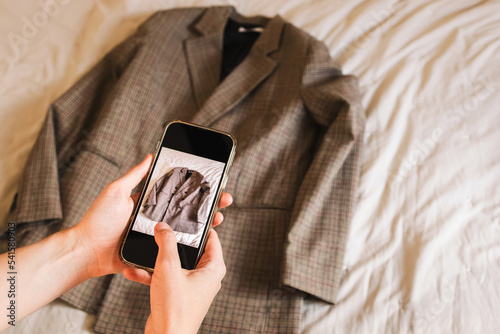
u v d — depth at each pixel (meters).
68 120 0.89
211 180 0.54
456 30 1.06
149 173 0.54
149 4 1.11
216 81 0.99
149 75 0.92
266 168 0.86
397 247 0.79
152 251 0.51
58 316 0.71
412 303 0.72
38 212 0.76
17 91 0.95
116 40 1.05
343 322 0.71
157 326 0.40
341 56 1.06
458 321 0.70
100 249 0.53
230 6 1.06
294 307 0.72
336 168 0.80
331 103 0.86
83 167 0.82
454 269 0.75
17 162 0.87
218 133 0.56
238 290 0.75
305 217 0.77
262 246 0.79
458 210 0.81
